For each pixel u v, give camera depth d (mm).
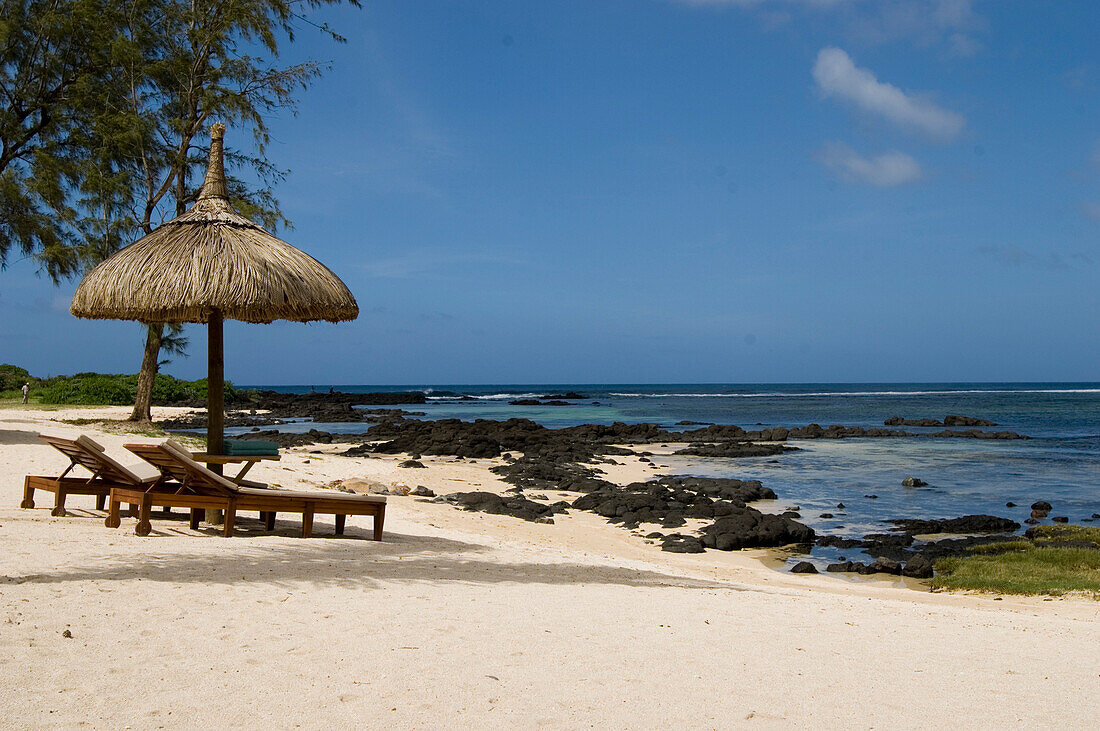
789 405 84062
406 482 21594
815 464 31031
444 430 37156
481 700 4098
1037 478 26625
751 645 5723
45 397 46719
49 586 5871
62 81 22359
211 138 9594
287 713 3764
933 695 4762
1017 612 10477
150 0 23984
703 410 73750
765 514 19609
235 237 8938
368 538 10508
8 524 8523
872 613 8219
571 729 3789
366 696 4051
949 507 21109
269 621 5398
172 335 27453
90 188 22078
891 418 58250
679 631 6012
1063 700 4844
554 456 30000
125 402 49250
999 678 5316
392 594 6660
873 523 18984
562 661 4898
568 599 7102
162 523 9906
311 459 24641
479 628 5602
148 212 24422
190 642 4773
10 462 14422
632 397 110188
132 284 8492
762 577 13203
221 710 3746
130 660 4363
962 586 12766
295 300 8742
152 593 5930
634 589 8266
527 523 16750
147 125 22922
